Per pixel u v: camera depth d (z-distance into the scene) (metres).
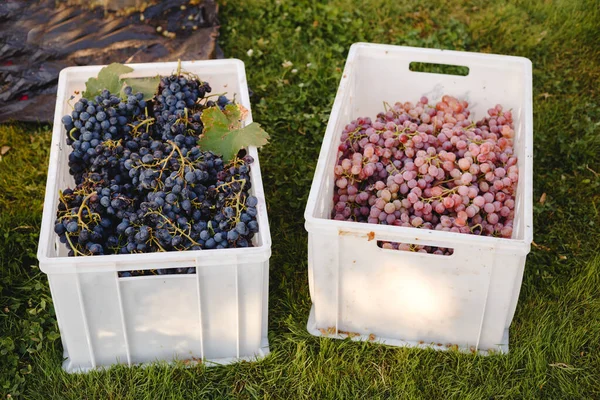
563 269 1.70
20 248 1.72
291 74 2.21
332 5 2.44
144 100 1.63
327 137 1.56
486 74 1.85
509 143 1.77
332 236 1.38
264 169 1.93
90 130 1.56
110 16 2.17
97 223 1.41
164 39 2.17
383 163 1.66
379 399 1.44
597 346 1.53
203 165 1.47
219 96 1.70
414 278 1.41
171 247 1.40
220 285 1.36
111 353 1.45
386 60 1.87
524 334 1.54
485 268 1.36
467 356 1.49
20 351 1.50
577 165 1.97
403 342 1.53
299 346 1.50
